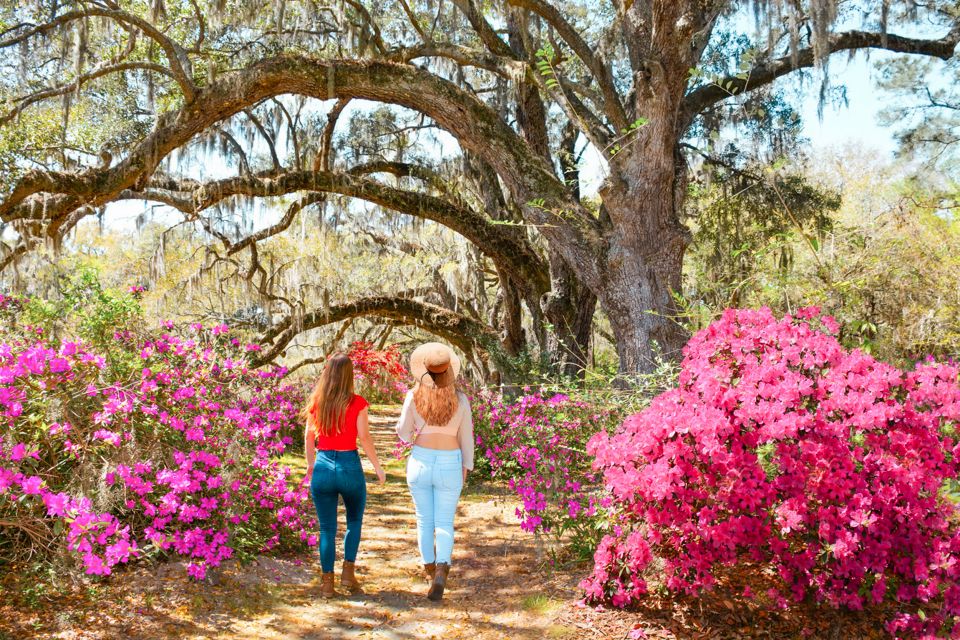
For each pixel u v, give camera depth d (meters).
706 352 4.09
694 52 9.05
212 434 4.77
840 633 3.45
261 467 5.04
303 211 14.05
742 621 3.58
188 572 4.09
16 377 3.89
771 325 4.03
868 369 3.78
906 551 3.51
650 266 8.20
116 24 10.76
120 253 18.98
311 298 14.05
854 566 3.44
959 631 3.21
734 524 3.53
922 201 11.01
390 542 5.50
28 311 5.28
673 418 3.65
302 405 11.21
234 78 9.09
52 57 10.29
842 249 7.46
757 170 13.45
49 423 3.87
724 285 8.32
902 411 3.62
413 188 16.03
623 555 3.85
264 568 4.50
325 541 4.15
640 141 7.92
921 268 7.86
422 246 16.36
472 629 3.68
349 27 10.59
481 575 4.62
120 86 12.30
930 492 3.52
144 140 9.35
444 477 4.17
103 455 4.08
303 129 13.62
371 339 22.47
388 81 9.05
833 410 3.66
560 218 8.62
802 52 10.45
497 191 14.12
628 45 8.70
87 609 3.57
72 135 12.75
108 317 5.04
